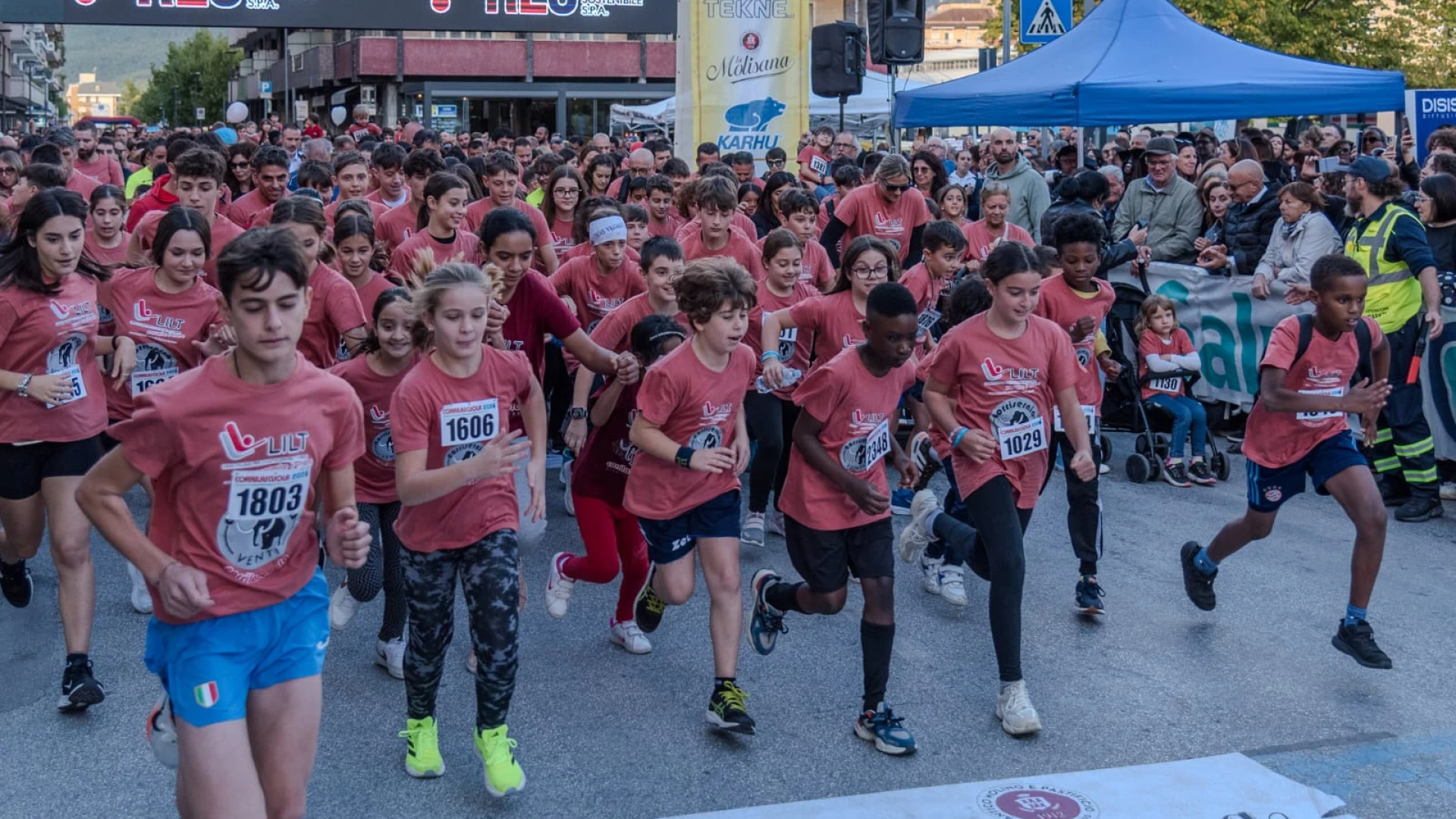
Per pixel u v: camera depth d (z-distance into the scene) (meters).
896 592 6.42
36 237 4.92
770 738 4.71
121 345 5.60
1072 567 6.69
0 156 10.31
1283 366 5.31
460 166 9.73
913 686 5.20
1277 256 9.09
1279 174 11.92
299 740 3.31
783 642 5.71
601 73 47.50
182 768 3.18
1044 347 4.97
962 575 6.32
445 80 47.12
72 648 4.92
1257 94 11.24
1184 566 5.86
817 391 4.61
